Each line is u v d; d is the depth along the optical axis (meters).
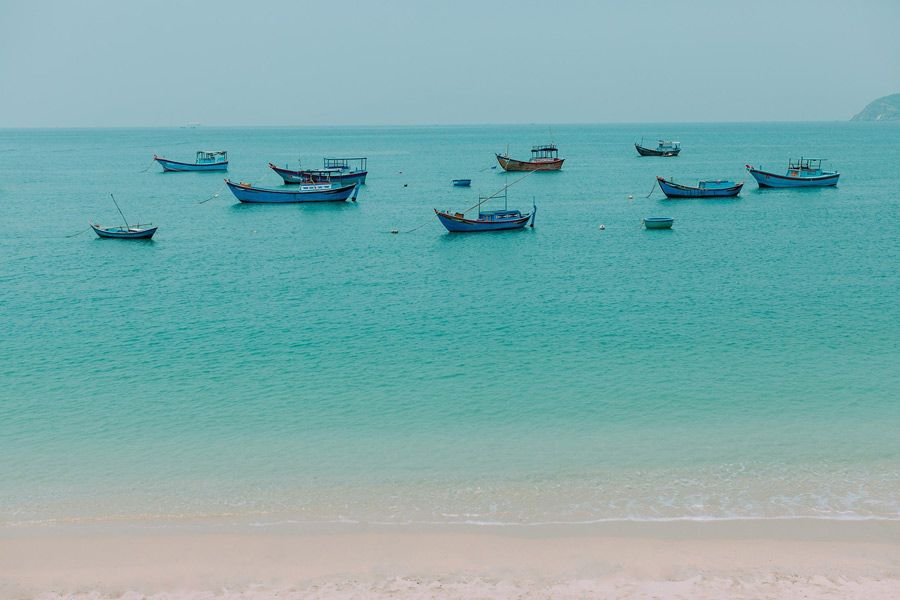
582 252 68.75
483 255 68.38
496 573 18.25
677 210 99.31
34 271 61.88
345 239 79.50
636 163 197.00
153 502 22.08
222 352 37.97
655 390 31.31
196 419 28.80
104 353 37.91
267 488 22.91
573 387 31.92
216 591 17.67
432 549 19.36
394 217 98.19
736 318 42.97
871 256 62.84
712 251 67.38
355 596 17.33
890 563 18.34
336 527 20.55
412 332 41.50
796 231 78.44
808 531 19.88
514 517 20.95
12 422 28.56
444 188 137.50
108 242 77.69
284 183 147.00
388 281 56.91
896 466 23.70
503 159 170.12
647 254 66.81
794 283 52.41
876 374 32.72
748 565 18.36
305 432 27.41
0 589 17.78
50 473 24.11
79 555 19.22
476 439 26.53
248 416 29.08
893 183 128.25
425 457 25.06
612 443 25.92
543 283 55.00
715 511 21.05
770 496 21.86
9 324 44.03
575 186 137.25
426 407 29.84
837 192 115.44
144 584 17.98
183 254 70.56
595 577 18.00
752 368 33.97
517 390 31.67
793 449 25.12
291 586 17.84
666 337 39.44
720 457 24.59
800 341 38.12
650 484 22.78
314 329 42.38
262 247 74.69
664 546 19.28
